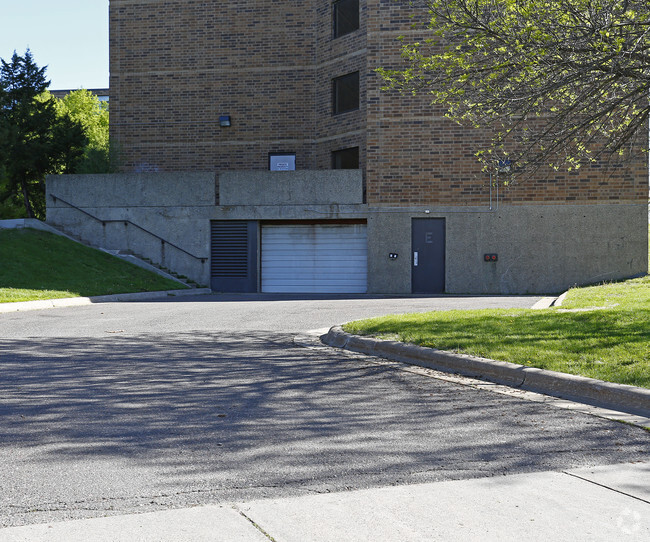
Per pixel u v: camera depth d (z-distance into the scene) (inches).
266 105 1106.7
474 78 453.4
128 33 1136.2
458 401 263.6
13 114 1467.8
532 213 951.6
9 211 1547.7
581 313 460.8
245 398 267.4
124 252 1038.4
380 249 976.9
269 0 1104.2
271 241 1029.8
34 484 166.7
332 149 1061.8
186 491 162.2
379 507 152.6
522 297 835.4
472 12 440.1
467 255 961.5
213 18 1117.7
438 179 962.7
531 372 291.1
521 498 158.6
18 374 315.0
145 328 504.4
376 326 434.9
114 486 165.5
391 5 965.8
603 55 394.0
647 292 629.9
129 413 241.0
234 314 609.0
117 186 1045.8
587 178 942.4
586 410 248.5
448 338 376.2
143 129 1133.7
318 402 261.0
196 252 1030.4
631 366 288.7
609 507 153.3
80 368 332.5
